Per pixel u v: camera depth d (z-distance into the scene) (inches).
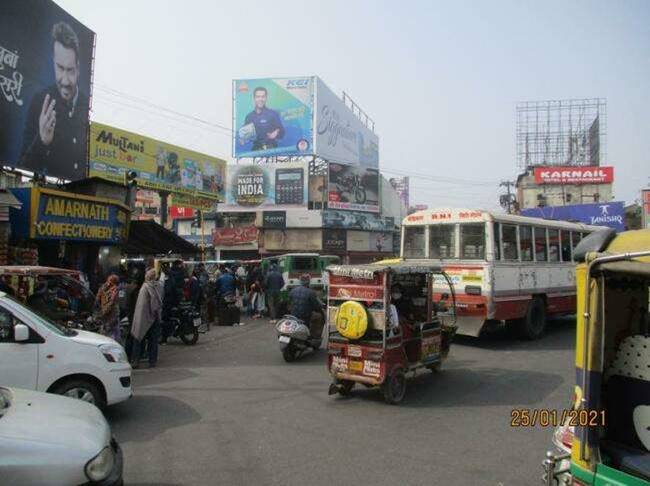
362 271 295.0
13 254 478.3
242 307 821.9
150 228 679.7
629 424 124.3
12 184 588.1
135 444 226.1
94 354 252.7
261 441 230.7
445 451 218.8
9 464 127.2
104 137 957.2
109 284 388.5
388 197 2220.7
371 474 195.6
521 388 322.7
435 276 487.5
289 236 1772.9
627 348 126.3
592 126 1967.3
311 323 433.7
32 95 552.4
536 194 1798.7
